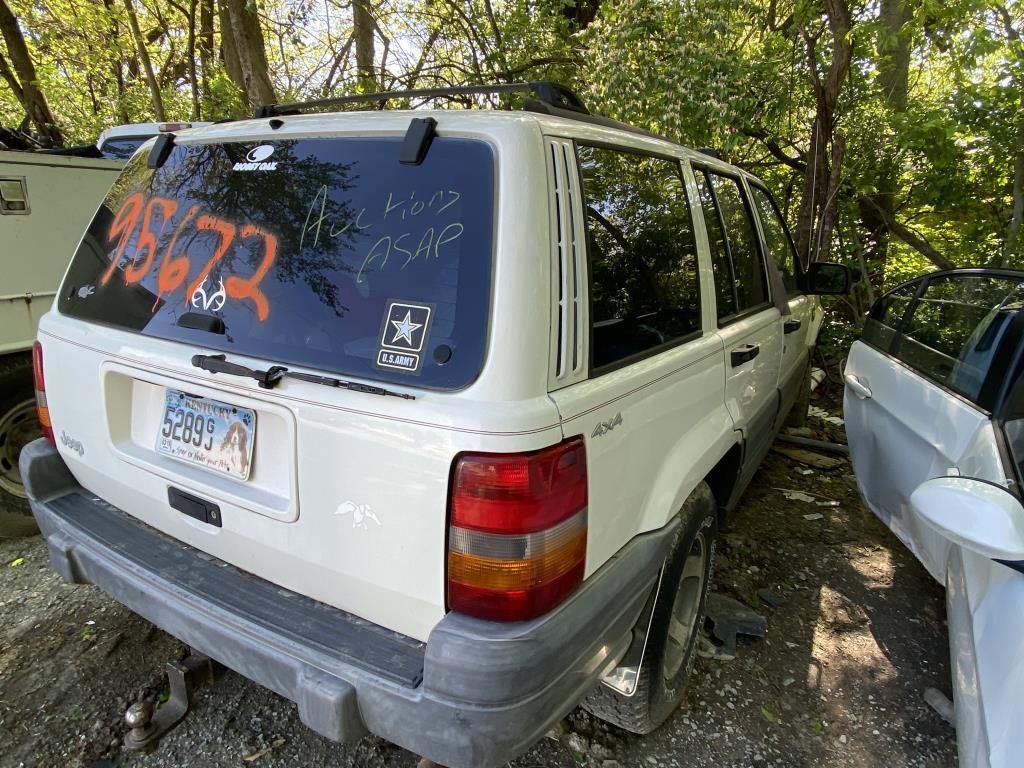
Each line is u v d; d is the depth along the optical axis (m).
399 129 1.61
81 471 2.16
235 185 1.85
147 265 1.96
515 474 1.33
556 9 7.85
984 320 2.70
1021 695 1.46
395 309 1.49
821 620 2.93
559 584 1.43
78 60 10.77
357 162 1.66
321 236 1.65
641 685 2.01
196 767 2.06
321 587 1.63
